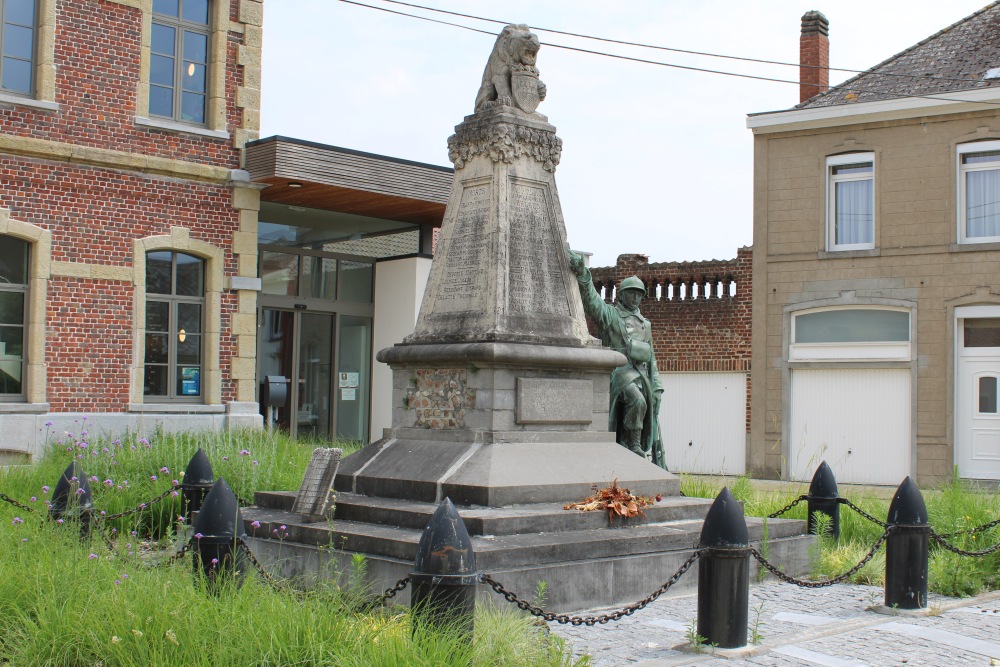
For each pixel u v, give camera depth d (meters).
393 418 10.59
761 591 9.26
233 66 19.09
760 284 24.19
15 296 17.02
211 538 7.27
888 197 22.89
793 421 23.78
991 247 21.80
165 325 18.42
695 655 6.90
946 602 9.12
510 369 9.77
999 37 23.56
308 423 21.55
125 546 8.63
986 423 21.91
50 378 17.06
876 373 22.95
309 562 8.48
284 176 18.52
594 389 10.45
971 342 22.16
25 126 16.92
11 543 8.05
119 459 13.25
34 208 17.00
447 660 5.75
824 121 23.50
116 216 17.75
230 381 18.91
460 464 9.36
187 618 6.13
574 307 10.51
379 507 9.00
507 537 8.27
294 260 21.45
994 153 22.06
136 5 17.98
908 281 22.59
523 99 10.55
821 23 25.97
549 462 9.62
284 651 5.75
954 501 11.58
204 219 18.66
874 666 6.86
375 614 7.09
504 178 10.25
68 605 6.40
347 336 22.31
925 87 23.02
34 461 15.63
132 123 17.92
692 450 25.20
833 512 10.65
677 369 25.38
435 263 10.54
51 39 17.14
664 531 8.96
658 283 25.83
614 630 7.57
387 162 19.66
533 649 6.20
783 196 24.03
